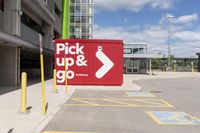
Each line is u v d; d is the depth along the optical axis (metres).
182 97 18.16
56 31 45.66
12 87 21.30
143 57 52.78
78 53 25.23
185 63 86.38
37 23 34.72
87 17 64.94
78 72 25.19
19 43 19.73
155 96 18.55
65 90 20.55
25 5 26.31
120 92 20.62
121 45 25.42
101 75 25.33
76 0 64.75
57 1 44.47
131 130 9.07
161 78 39.81
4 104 13.20
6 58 22.28
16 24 22.11
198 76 46.44
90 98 16.86
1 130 8.58
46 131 8.72
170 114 11.98
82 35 64.88
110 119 10.73
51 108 12.71
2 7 22.19
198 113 12.31
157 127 9.54
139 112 12.37
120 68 25.45
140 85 27.19
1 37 15.83
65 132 8.66
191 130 9.20
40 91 19.09
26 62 39.00
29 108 12.42
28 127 9.02
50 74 39.72
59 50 25.20
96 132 8.75
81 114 11.61
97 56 25.33
